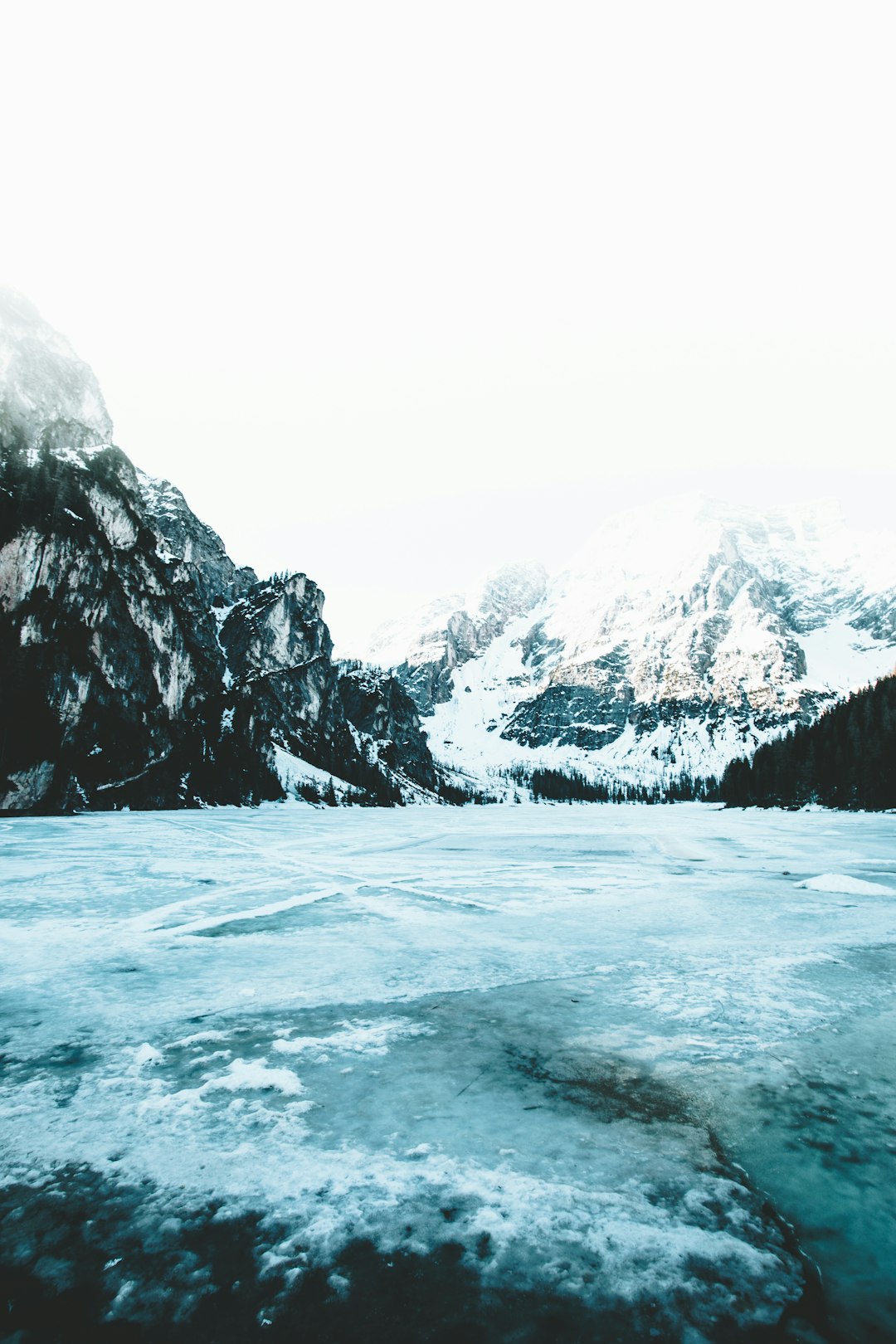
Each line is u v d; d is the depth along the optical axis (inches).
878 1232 128.6
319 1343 99.0
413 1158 154.6
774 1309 107.9
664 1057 219.5
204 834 1389.0
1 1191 141.1
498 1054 221.5
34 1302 108.3
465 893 613.0
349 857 962.1
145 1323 103.1
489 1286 113.1
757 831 1809.8
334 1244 123.8
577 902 561.9
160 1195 139.9
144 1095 188.9
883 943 398.0
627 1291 111.9
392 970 330.3
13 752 1979.6
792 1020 257.0
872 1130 170.4
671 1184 145.2
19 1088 192.9
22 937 402.9
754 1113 179.2
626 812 4372.5
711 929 441.4
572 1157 155.7
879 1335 102.3
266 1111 178.7
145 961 347.6
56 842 1095.0
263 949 375.2
